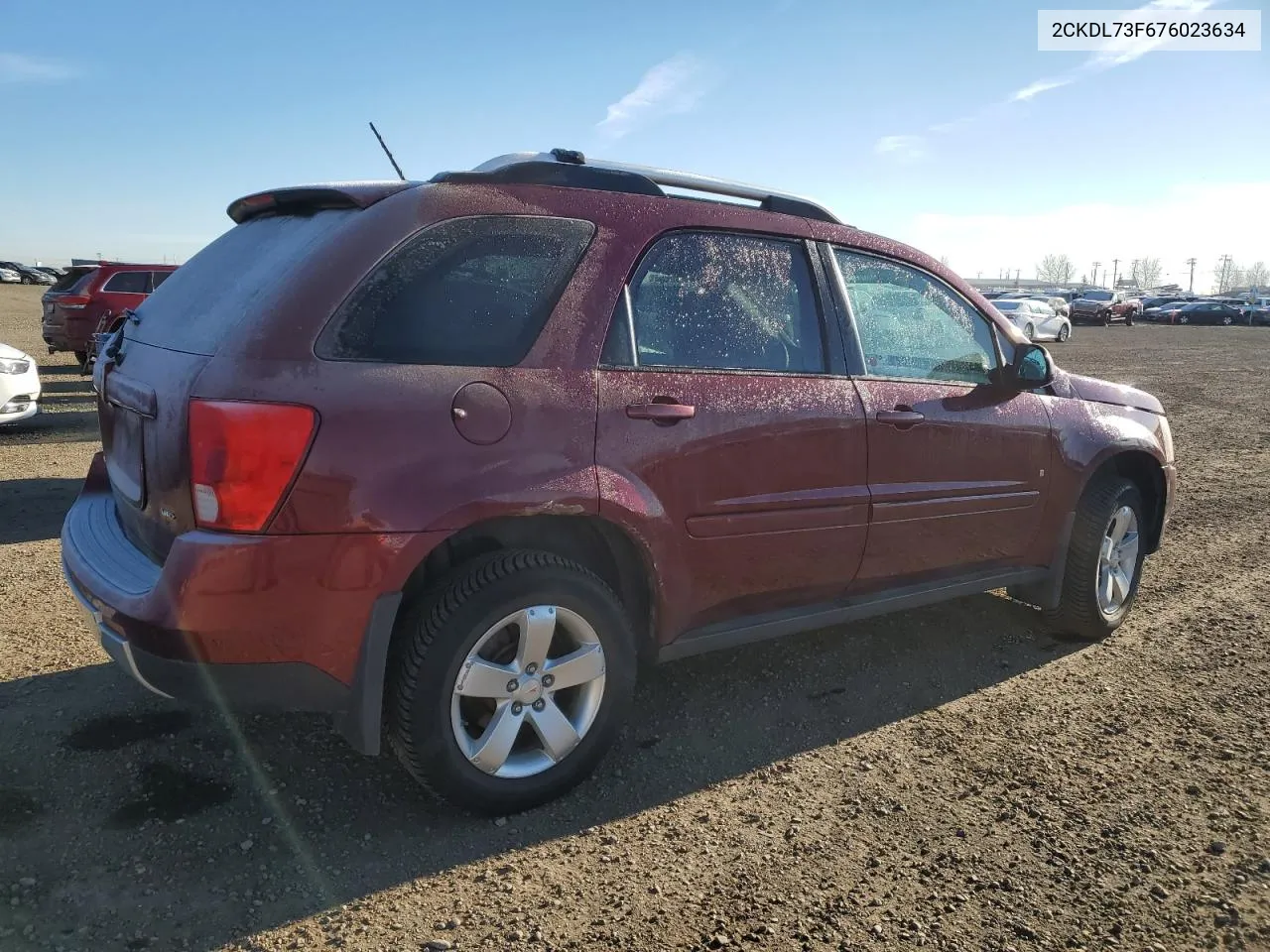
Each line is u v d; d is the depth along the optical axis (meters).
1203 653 4.31
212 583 2.36
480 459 2.63
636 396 2.94
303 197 2.89
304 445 2.40
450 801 2.74
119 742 3.19
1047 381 3.98
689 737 3.40
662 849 2.70
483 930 2.33
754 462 3.19
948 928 2.37
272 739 3.26
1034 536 4.19
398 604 2.54
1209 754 3.32
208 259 3.21
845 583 3.60
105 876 2.48
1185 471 8.88
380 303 2.59
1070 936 2.35
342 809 2.85
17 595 4.62
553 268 2.89
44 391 13.89
